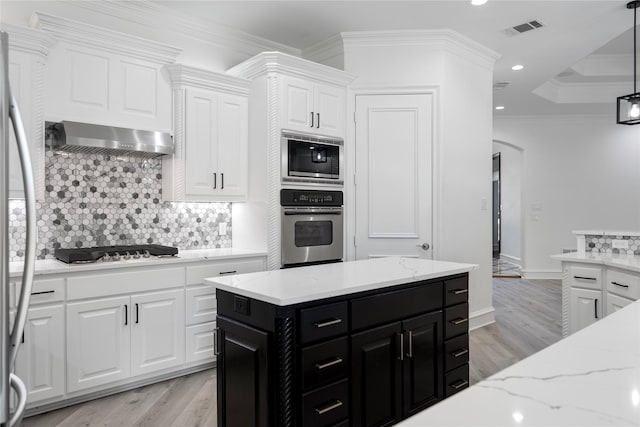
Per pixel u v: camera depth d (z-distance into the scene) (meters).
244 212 3.90
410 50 4.07
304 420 1.77
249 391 1.90
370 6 3.55
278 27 3.96
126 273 2.84
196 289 3.19
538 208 7.54
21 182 2.66
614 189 7.44
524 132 7.56
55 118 2.83
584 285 3.32
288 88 3.66
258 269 3.57
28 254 1.02
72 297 2.62
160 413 2.56
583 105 6.79
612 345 1.02
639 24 3.91
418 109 4.08
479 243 4.46
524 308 5.29
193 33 3.88
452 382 2.42
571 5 3.53
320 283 2.04
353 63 4.12
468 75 4.34
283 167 3.63
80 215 3.23
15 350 0.97
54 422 2.44
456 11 3.64
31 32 2.65
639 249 3.41
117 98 3.09
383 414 2.07
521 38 4.22
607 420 0.65
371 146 4.11
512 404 0.71
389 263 2.73
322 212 3.86
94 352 2.71
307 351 1.79
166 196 3.51
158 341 2.99
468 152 4.34
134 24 3.56
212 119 3.55
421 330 2.28
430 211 4.07
